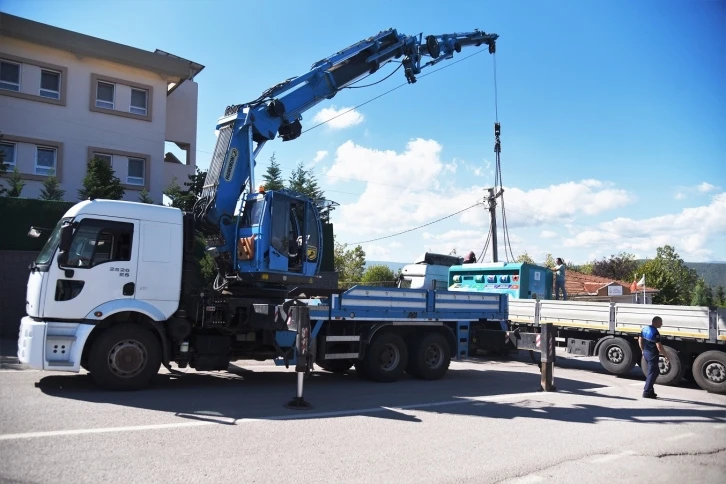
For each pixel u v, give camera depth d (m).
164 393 8.93
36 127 22.62
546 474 5.75
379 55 13.97
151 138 25.47
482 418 8.29
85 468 5.14
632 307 14.00
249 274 10.87
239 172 11.68
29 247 15.18
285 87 12.66
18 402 7.68
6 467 5.05
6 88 22.20
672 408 9.91
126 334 8.85
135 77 25.14
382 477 5.39
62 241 8.44
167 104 28.27
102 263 8.84
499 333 12.74
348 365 12.52
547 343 11.28
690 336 12.91
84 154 23.69
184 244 9.76
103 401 8.02
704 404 10.59
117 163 24.66
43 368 8.34
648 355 11.16
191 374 11.45
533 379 12.88
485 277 18.59
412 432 7.22
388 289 11.65
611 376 14.41
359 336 11.20
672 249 73.38
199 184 20.55
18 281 14.93
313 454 6.02
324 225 21.69
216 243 11.59
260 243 10.76
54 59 23.12
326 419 7.73
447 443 6.76
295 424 7.32
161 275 9.26
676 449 6.99
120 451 5.71
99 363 8.63
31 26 22.09
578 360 18.30
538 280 18.28
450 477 5.50
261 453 5.95
